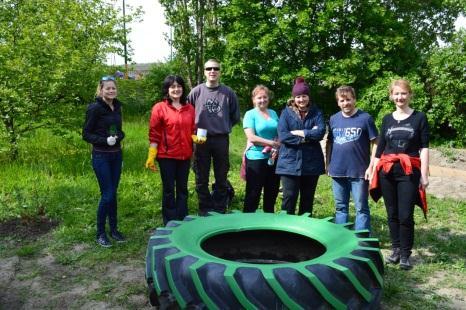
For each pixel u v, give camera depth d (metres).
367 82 17.38
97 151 4.97
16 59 8.80
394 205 4.59
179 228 3.15
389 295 3.97
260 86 5.41
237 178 8.37
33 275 4.39
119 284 4.21
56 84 8.82
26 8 9.84
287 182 4.88
